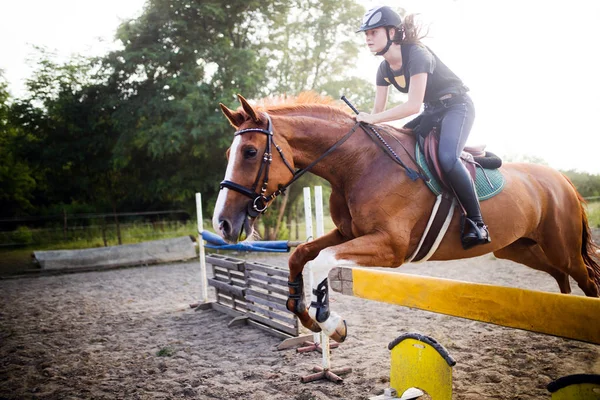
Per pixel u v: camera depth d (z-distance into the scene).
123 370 4.16
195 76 13.18
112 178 16.56
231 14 13.89
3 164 18.72
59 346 5.04
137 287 8.82
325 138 2.60
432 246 2.64
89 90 14.42
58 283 9.66
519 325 1.93
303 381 3.68
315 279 2.38
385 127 2.74
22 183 18.72
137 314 6.54
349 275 2.79
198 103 12.29
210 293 7.90
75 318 6.41
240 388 3.60
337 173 2.64
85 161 15.36
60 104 14.61
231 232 2.38
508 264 9.35
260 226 14.97
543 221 3.11
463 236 2.56
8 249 16.27
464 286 2.14
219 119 12.30
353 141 2.62
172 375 3.98
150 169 15.11
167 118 13.38
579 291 6.36
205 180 14.17
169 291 8.27
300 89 15.09
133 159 15.02
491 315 2.04
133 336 5.38
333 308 6.26
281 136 2.54
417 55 2.55
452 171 2.50
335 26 14.83
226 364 4.23
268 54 15.08
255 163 2.44
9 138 19.11
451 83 2.67
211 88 13.12
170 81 12.42
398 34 2.61
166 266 11.80
